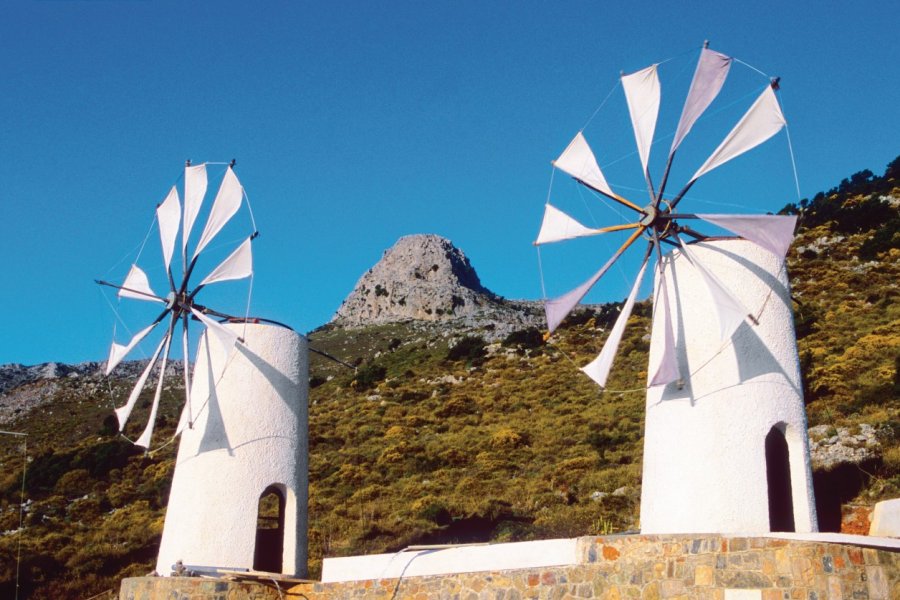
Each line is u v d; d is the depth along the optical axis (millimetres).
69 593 30344
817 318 45719
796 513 16594
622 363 50062
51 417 64062
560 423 43000
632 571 15945
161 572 20531
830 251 58281
